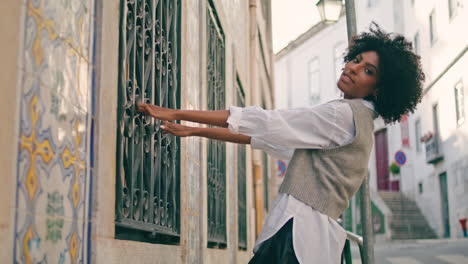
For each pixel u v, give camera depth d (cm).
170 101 355
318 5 830
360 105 239
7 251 140
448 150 2389
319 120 232
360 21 3325
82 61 196
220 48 614
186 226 374
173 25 370
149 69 303
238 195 729
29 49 153
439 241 2098
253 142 267
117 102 237
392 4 3011
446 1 2358
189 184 391
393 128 3027
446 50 2384
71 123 183
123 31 244
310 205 230
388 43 248
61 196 173
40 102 159
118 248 227
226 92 618
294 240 224
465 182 2205
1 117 140
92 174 204
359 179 239
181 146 364
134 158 269
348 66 249
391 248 1803
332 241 229
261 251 233
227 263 576
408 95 248
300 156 237
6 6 144
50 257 164
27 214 150
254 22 1031
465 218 2197
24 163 149
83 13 197
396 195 2834
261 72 1302
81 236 191
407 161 2880
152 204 294
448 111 2373
